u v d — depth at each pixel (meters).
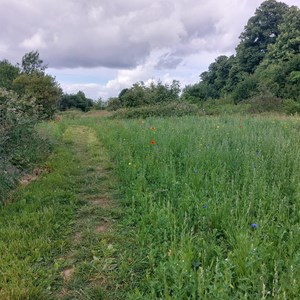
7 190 4.95
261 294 2.28
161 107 24.98
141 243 3.29
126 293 2.63
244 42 57.00
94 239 3.53
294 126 9.91
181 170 5.52
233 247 2.95
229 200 3.75
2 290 2.62
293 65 37.25
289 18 46.72
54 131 11.88
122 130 10.95
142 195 4.51
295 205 3.66
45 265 3.08
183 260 2.58
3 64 41.22
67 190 5.20
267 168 5.13
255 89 36.62
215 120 12.72
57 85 30.03
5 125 6.08
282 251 2.79
